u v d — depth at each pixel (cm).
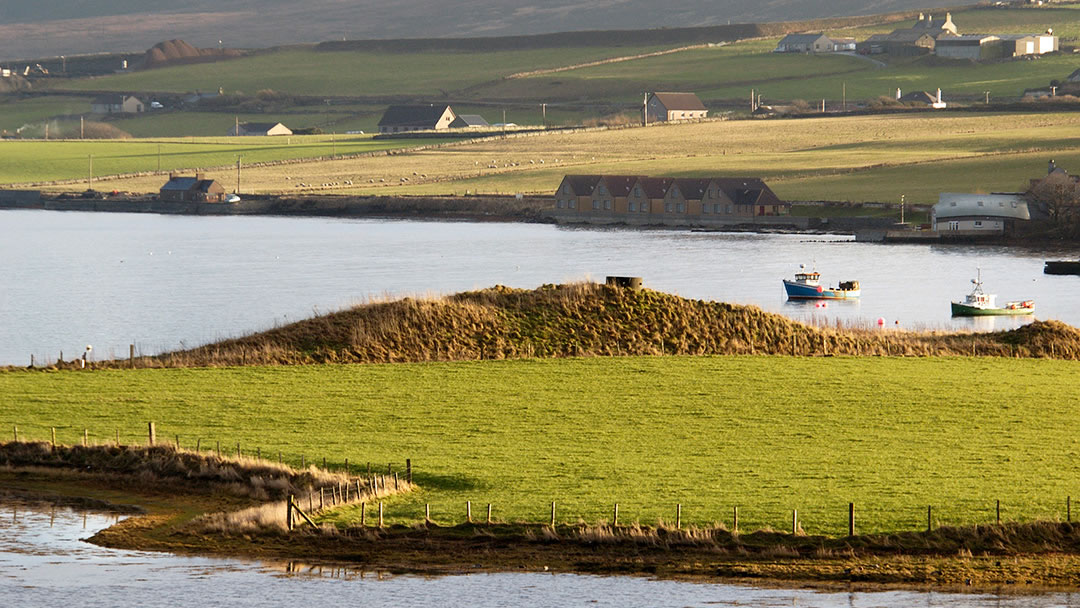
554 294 19750
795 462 12431
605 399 15138
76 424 14062
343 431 13750
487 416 14350
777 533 10369
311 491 11600
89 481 12394
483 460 12562
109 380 16212
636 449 12988
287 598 9625
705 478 11869
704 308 19675
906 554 10119
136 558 10444
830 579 9725
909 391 15600
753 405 14862
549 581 9806
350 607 9419
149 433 13462
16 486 12262
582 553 10262
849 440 13350
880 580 9681
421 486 11825
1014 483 11631
